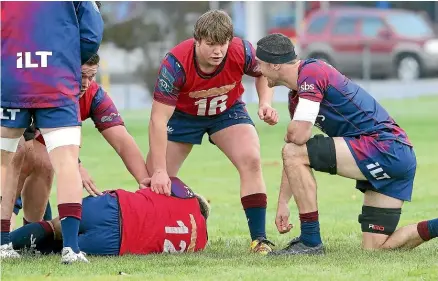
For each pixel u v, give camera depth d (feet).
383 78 348.38
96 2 82.84
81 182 73.56
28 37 72.69
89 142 206.80
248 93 291.17
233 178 149.69
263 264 71.87
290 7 373.40
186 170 159.53
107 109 86.22
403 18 349.20
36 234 78.28
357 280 63.93
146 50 302.04
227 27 78.33
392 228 80.12
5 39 72.95
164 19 303.48
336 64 338.54
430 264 70.54
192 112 87.20
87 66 77.66
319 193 130.72
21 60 72.84
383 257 74.69
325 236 92.48
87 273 67.46
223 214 112.47
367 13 344.49
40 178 84.58
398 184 79.51
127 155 86.33
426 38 345.51
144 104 300.40
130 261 72.90
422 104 282.77
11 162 78.43
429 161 162.20
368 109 78.74
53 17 73.10
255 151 85.66
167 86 82.28
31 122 75.97
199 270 68.64
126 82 310.24
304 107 76.89
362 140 77.92
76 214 72.64
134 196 79.05
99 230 76.79
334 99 78.33
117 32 298.97
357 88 79.41
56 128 73.41
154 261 72.95
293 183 78.23
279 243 89.51
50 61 72.95
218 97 85.46
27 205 85.56
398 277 65.10
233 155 86.17
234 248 84.38
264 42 78.89
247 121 88.12
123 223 77.20
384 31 342.44
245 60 83.71
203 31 78.13
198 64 82.12
